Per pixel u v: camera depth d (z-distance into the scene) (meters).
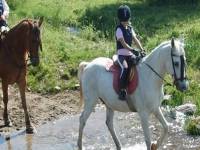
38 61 13.86
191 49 19.95
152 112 11.51
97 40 23.84
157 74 11.27
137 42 11.80
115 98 11.83
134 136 13.89
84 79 12.45
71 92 17.86
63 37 22.92
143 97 11.38
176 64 10.87
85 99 12.45
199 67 19.17
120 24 11.60
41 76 18.52
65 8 30.05
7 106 15.93
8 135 14.14
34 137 13.98
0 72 14.49
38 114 15.80
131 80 11.52
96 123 15.06
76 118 15.60
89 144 13.30
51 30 23.70
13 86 17.89
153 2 32.78
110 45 22.48
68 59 19.94
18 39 14.23
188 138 13.59
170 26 25.81
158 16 28.64
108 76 11.95
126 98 11.65
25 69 14.36
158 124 14.81
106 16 28.17
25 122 14.78
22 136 14.06
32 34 13.80
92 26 25.89
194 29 22.91
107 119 12.45
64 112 16.11
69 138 13.83
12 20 24.06
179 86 10.88
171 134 13.92
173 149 12.77
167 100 16.39
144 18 28.25
